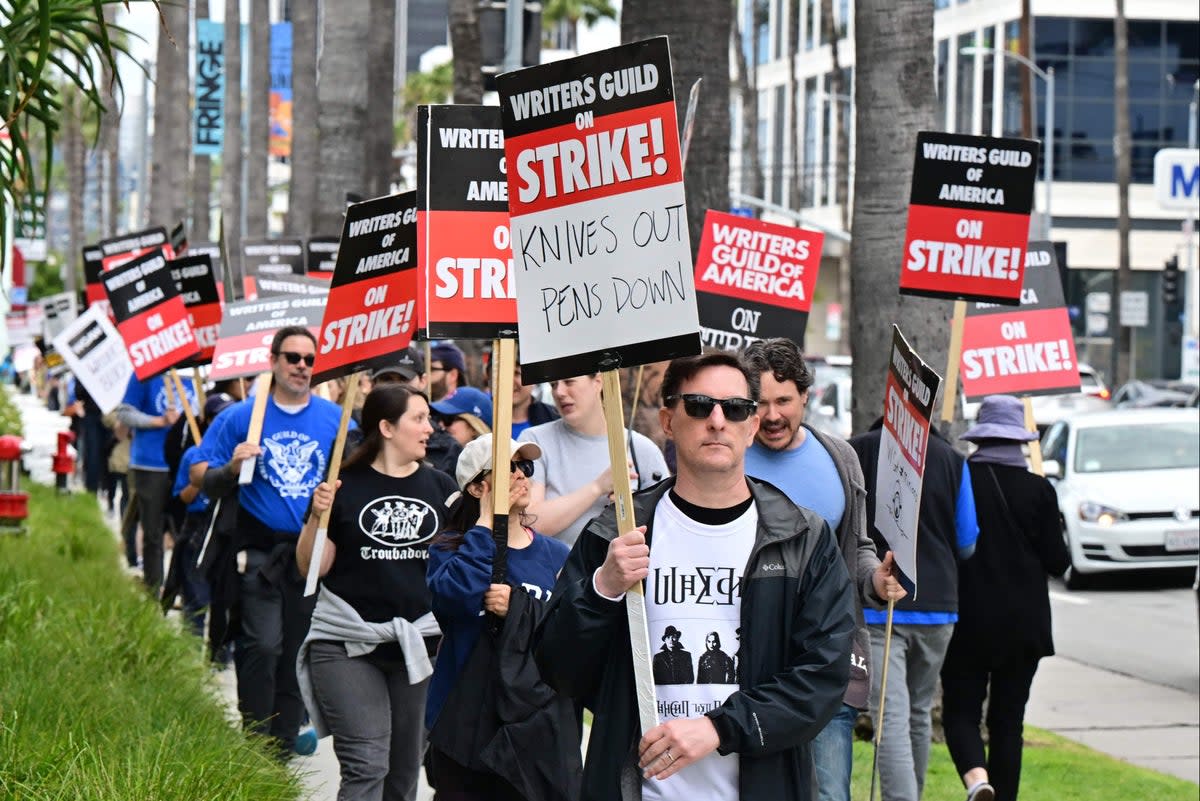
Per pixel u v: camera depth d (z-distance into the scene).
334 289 8.77
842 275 72.44
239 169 49.78
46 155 7.71
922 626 8.79
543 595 7.11
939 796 10.27
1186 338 56.62
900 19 12.10
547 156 5.72
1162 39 76.00
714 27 14.11
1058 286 12.08
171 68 45.78
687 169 14.11
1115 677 15.98
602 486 8.41
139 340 13.76
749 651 5.21
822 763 7.54
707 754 5.11
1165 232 76.94
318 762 11.09
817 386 38.09
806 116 94.19
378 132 32.66
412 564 8.56
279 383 10.77
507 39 21.81
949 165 10.07
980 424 9.60
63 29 7.46
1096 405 38.31
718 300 11.26
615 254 5.65
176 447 14.68
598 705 5.31
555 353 5.68
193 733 8.79
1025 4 56.34
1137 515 22.30
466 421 11.09
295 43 35.97
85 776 7.16
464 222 7.25
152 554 17.06
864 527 7.79
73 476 34.38
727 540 5.30
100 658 10.42
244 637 10.67
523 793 6.83
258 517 10.68
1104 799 10.55
